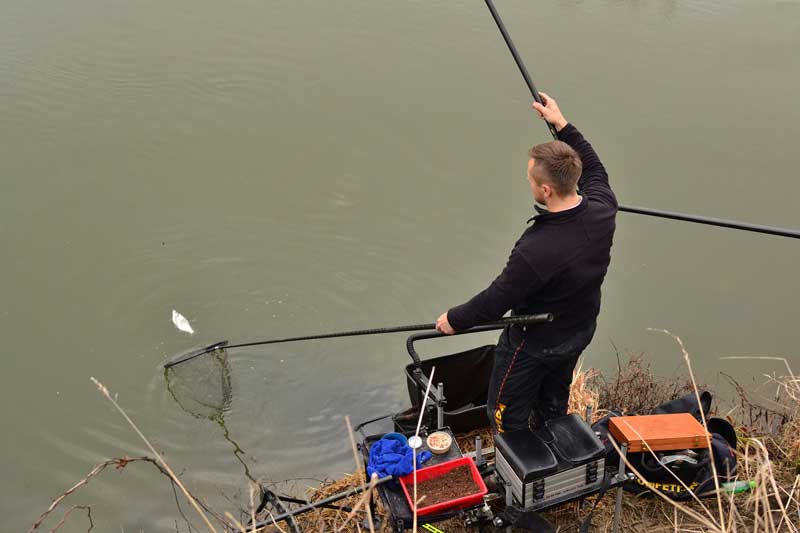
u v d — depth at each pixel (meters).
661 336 5.99
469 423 4.09
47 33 9.80
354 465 4.79
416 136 8.18
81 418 5.25
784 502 3.41
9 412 5.28
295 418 5.22
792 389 4.42
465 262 6.85
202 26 10.07
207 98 8.78
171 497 4.61
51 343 5.89
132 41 9.71
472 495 2.99
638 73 9.11
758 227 3.40
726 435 3.71
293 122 8.45
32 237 6.89
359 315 6.44
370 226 7.23
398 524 2.92
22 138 8.09
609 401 4.58
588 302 2.88
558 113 3.35
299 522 3.68
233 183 7.62
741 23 10.41
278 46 9.65
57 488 4.71
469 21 10.20
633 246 6.90
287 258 6.90
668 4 10.84
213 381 5.53
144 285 6.49
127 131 8.26
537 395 3.33
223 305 6.43
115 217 7.19
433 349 5.89
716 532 2.67
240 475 4.75
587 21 10.30
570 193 2.75
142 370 5.70
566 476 2.90
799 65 9.38
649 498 3.42
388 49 9.62
